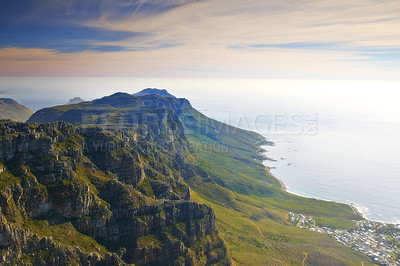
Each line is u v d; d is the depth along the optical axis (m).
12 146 170.75
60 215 172.50
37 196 164.75
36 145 179.38
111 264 172.75
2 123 179.62
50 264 151.25
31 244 150.00
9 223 144.25
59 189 173.12
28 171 171.00
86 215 180.75
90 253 166.50
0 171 161.00
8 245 141.25
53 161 179.75
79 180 183.88
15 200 156.75
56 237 162.12
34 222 161.25
